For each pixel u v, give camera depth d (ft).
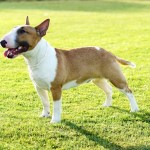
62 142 23.00
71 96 31.78
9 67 42.09
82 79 27.02
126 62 28.17
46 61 25.20
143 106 29.27
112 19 84.33
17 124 25.49
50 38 59.93
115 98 31.32
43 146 22.59
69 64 26.30
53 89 25.81
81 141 23.13
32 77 25.82
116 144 22.89
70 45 54.44
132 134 24.23
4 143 22.86
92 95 32.14
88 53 27.02
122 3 126.00
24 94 32.45
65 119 26.63
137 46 52.54
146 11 102.78
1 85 35.17
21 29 24.26
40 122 25.94
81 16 90.02
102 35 62.54
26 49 24.52
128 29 68.85
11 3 125.70
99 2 130.21
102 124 25.73
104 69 27.20
